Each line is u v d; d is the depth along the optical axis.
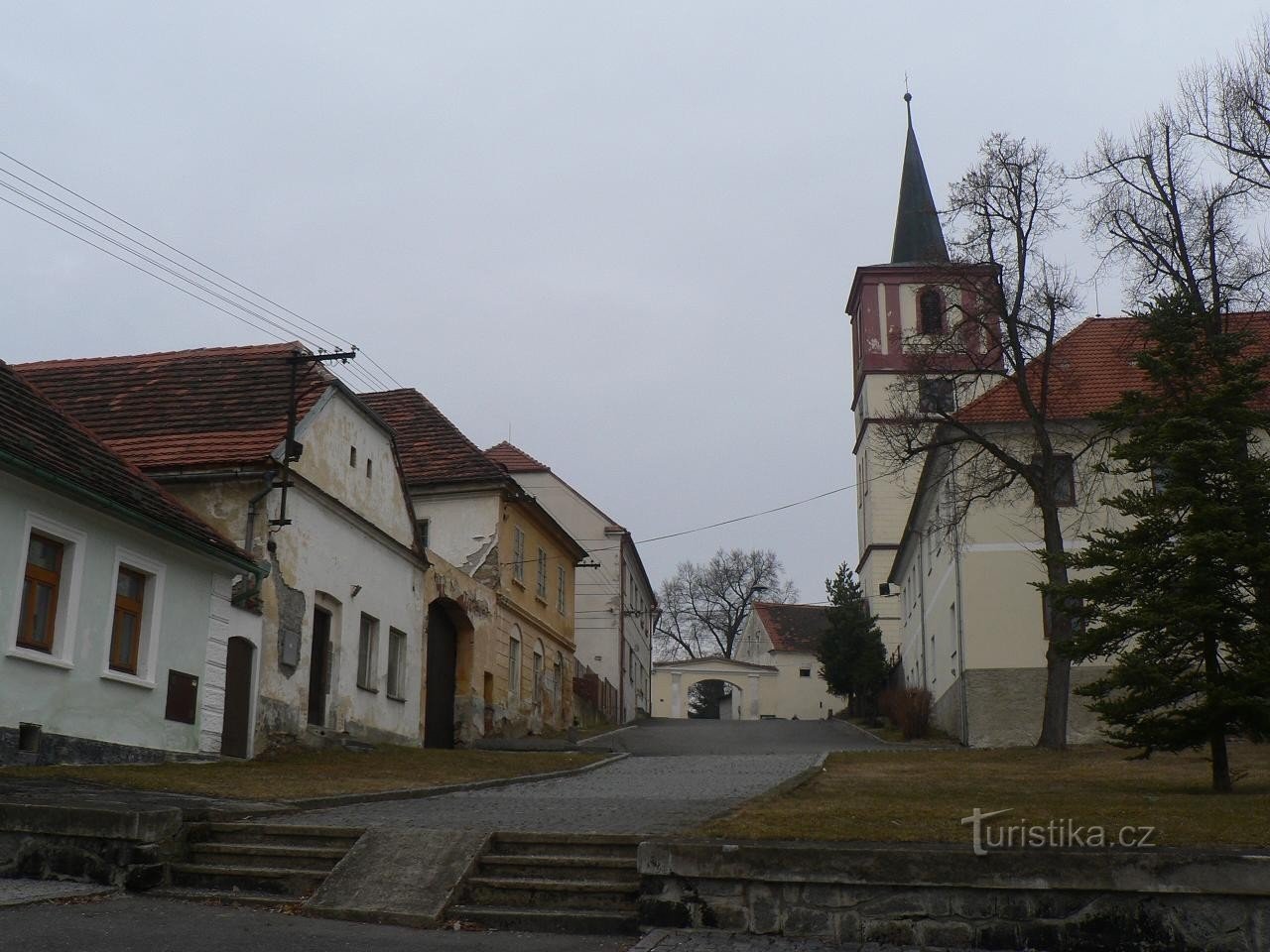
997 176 28.95
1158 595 15.89
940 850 9.48
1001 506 32.88
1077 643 16.39
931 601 41.50
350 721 24.81
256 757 20.91
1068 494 32.72
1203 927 8.88
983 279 28.92
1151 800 13.50
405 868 10.85
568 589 43.94
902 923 9.39
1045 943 9.12
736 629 90.00
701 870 9.84
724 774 22.19
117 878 11.00
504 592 35.75
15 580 15.87
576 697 45.31
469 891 10.66
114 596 17.80
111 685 17.56
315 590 23.36
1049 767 22.19
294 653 22.41
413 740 28.05
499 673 34.97
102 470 18.45
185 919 9.84
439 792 17.20
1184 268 26.09
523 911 10.16
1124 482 31.84
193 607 19.58
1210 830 10.50
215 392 24.50
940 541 37.31
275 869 11.19
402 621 27.83
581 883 10.51
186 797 13.61
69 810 11.23
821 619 85.38
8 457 15.38
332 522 24.30
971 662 32.38
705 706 94.81
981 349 32.38
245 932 9.45
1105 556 16.48
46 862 11.21
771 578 90.56
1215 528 15.79
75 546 17.02
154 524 18.12
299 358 22.52
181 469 21.53
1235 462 15.93
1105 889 9.06
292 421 22.16
